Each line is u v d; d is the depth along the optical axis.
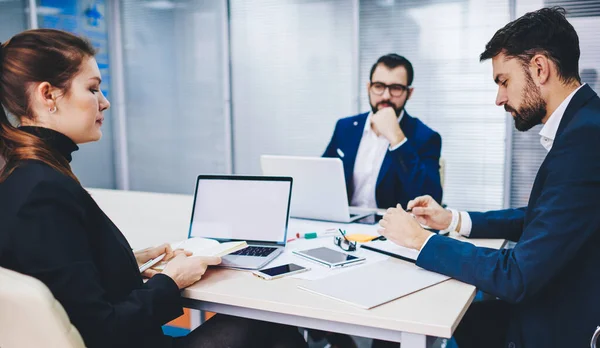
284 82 4.27
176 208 2.26
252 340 1.24
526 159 3.72
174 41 4.56
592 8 3.40
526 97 1.19
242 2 4.31
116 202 2.42
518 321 1.21
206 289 1.17
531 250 1.08
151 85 4.70
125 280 1.08
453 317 0.98
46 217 0.93
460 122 3.85
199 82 4.53
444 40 3.82
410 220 1.33
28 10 4.16
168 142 4.71
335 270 1.30
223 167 4.55
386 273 1.26
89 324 0.95
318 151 4.25
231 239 1.58
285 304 1.07
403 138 2.52
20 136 1.00
